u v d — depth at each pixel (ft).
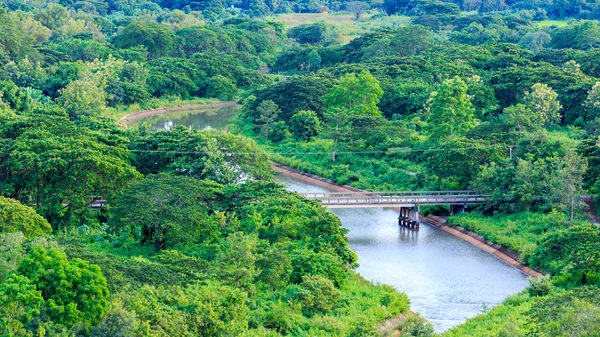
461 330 297.33
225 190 413.39
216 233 372.58
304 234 371.15
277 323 285.43
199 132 500.74
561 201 439.63
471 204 485.97
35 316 216.13
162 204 374.84
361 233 459.73
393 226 476.95
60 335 211.41
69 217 395.75
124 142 483.92
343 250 365.40
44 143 414.82
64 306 222.89
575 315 229.45
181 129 506.48
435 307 341.41
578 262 347.77
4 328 207.72
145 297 250.78
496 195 466.29
